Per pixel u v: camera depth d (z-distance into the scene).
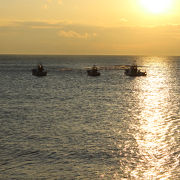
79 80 151.75
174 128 52.41
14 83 132.00
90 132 49.44
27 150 40.25
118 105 77.56
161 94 102.31
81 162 36.38
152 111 69.25
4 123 55.12
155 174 33.28
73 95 96.56
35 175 32.88
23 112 66.06
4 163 35.91
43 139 45.19
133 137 46.69
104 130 50.84
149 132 49.62
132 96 95.88
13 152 39.53
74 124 55.09
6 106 73.56
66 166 35.16
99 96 94.88
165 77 177.75
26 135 47.22
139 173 33.50
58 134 48.00
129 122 57.22
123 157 38.06
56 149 40.75
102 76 177.88
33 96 92.81
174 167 35.06
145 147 41.81
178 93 105.75
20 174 33.06
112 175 32.97
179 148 41.34
